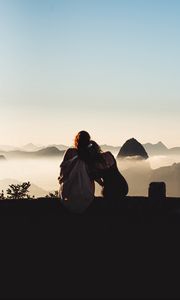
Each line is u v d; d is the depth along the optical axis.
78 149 13.41
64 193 13.44
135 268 9.48
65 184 13.36
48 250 10.86
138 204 16.39
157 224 13.69
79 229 12.98
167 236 12.21
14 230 12.96
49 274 9.05
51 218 14.55
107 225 13.45
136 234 12.36
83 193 13.31
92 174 13.55
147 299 7.73
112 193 14.27
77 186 13.29
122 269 9.41
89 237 12.05
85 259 10.12
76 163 13.34
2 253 10.56
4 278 8.79
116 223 13.71
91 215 14.70
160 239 11.89
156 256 10.34
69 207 13.59
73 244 11.40
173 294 7.96
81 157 13.34
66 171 13.38
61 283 8.50
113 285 8.38
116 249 10.97
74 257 10.27
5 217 14.83
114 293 7.98
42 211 15.82
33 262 9.88
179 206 16.59
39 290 8.14
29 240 11.80
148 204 16.02
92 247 11.09
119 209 14.73
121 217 14.48
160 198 15.97
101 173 13.77
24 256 10.34
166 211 15.66
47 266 9.58
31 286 8.34
